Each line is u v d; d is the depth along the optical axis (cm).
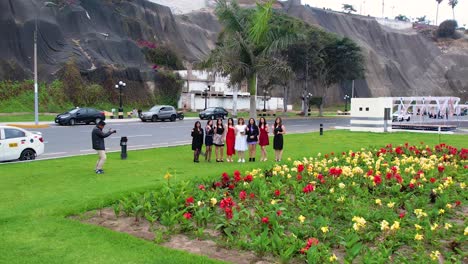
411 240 686
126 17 7156
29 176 1221
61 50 5469
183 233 728
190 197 811
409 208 856
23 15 5347
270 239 641
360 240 684
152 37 7538
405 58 12662
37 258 599
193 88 6444
